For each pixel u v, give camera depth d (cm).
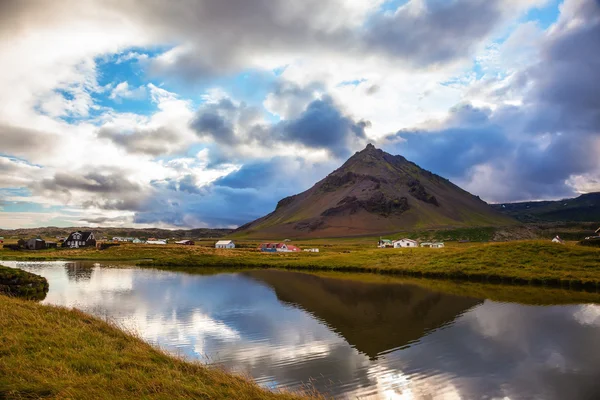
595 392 1833
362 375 2047
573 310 3522
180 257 10319
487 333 2841
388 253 8919
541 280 5191
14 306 2147
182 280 6181
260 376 2023
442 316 3416
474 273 5922
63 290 4969
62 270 7838
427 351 2442
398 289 5009
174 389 1216
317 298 4431
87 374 1282
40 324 1828
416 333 2884
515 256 6500
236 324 3167
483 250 7138
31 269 8019
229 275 7000
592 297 4159
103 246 14538
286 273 7412
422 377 2022
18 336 1580
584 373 2059
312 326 3116
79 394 1082
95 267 8606
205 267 8794
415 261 7450
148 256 11744
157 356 1622
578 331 2845
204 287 5334
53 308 2305
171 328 3030
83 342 1641
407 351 2452
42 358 1369
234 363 2219
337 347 2541
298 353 2414
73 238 16988
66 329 1822
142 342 1894
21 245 15525
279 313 3616
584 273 5197
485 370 2116
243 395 1286
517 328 2952
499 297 4241
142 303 4069
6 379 1140
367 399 1755
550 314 3381
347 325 3145
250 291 4966
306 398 1458
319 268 8350
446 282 5606
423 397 1786
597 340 2627
